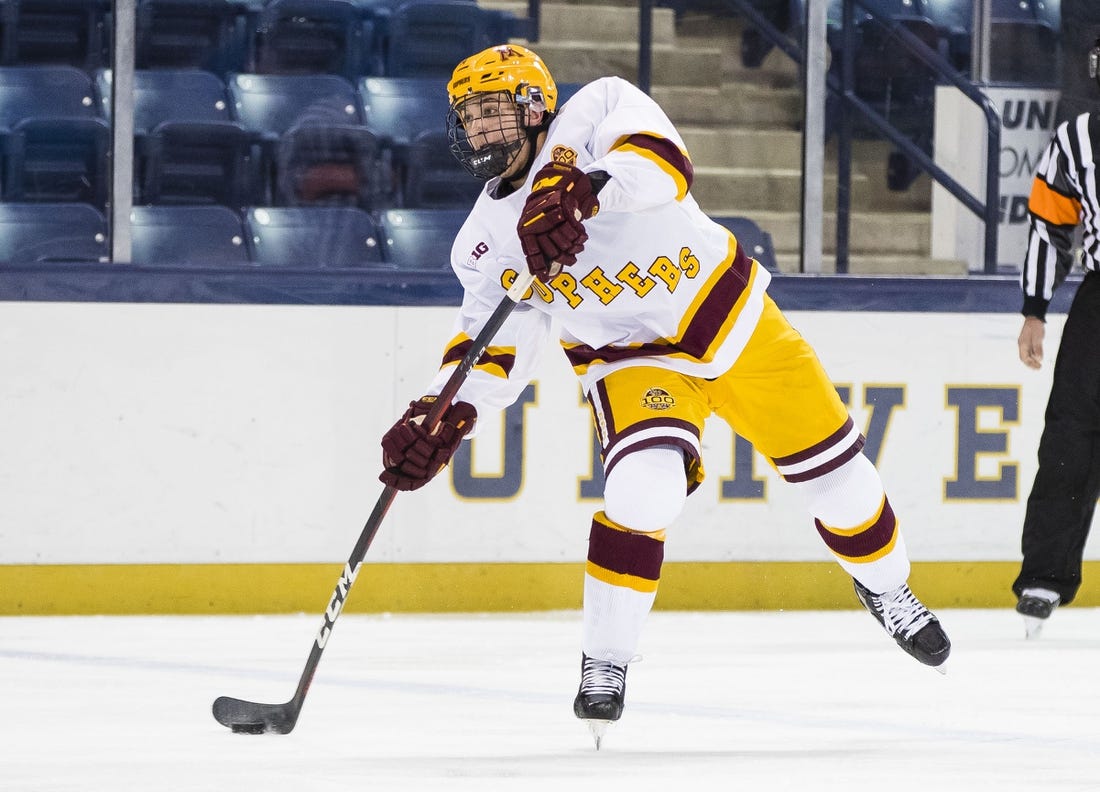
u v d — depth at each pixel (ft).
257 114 74.64
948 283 61.16
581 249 30.01
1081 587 61.98
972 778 28.07
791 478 35.35
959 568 61.36
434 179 73.97
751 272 33.86
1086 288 52.65
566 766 29.22
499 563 58.34
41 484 55.62
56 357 55.62
